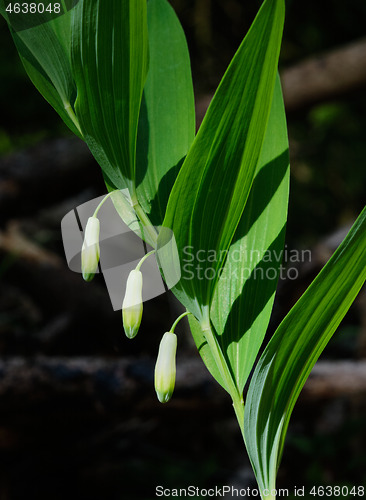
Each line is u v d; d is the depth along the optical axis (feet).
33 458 2.80
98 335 3.57
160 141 1.39
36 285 3.69
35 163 3.70
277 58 1.22
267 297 1.37
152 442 3.33
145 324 3.46
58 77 1.30
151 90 1.41
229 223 1.29
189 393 2.54
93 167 3.76
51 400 2.41
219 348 1.33
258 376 1.31
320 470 3.07
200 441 3.42
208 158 1.24
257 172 1.41
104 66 1.25
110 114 1.27
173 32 1.43
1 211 3.68
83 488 2.95
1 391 2.34
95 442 2.97
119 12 1.23
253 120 1.24
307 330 1.29
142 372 2.50
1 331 3.43
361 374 2.84
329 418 3.57
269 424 1.34
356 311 4.20
